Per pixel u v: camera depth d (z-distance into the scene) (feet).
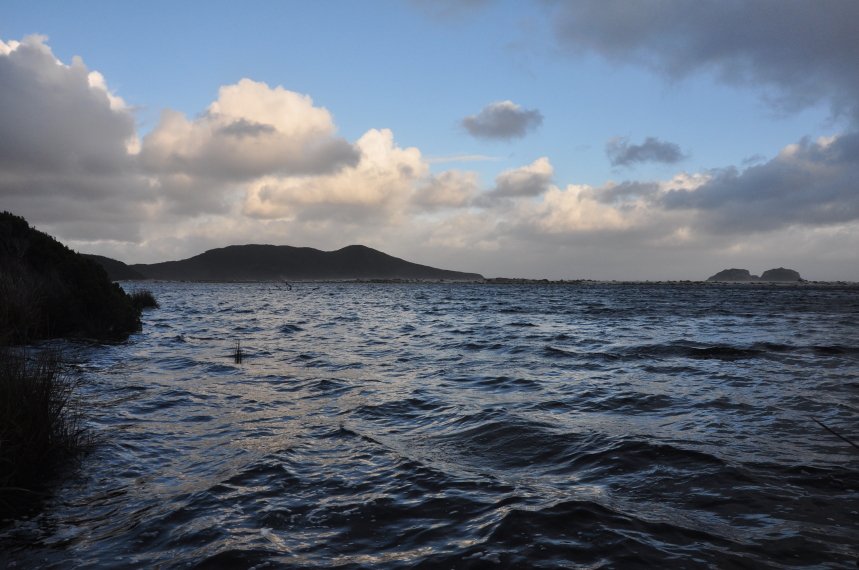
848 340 51.03
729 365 36.32
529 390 28.43
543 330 64.28
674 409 23.77
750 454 17.02
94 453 17.37
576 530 11.60
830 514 12.50
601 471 15.60
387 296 242.99
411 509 12.97
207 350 44.52
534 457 17.12
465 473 15.60
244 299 191.52
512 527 11.71
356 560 10.43
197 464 16.53
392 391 28.22
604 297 209.26
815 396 26.25
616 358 40.11
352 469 15.98
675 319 84.38
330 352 44.21
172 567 10.21
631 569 9.93
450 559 10.39
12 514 12.81
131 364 35.99
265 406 24.62
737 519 12.22
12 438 15.49
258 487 14.46
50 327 47.34
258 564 10.27
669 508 12.87
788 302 161.27
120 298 58.85
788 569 9.97
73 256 57.67
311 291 363.97
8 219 56.34
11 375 17.19
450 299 196.24
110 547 11.10
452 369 35.58
